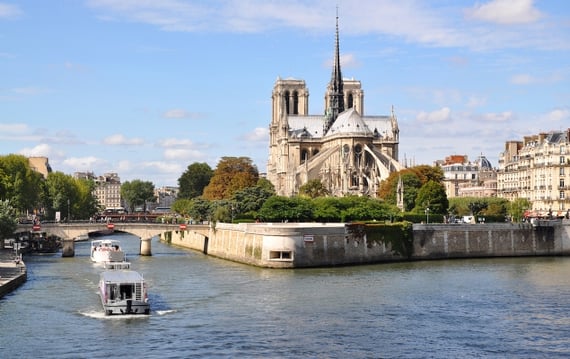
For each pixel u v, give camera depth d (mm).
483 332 94250
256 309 108688
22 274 136375
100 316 103000
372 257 179375
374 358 82062
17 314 104375
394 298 118750
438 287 131875
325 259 169125
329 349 85438
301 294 122750
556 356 83312
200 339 89750
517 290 128500
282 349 85312
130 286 105125
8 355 82750
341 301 115688
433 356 83000
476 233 197500
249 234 177375
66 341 88812
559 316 104438
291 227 165125
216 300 116500
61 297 118750
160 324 98000
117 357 82125
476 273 155375
